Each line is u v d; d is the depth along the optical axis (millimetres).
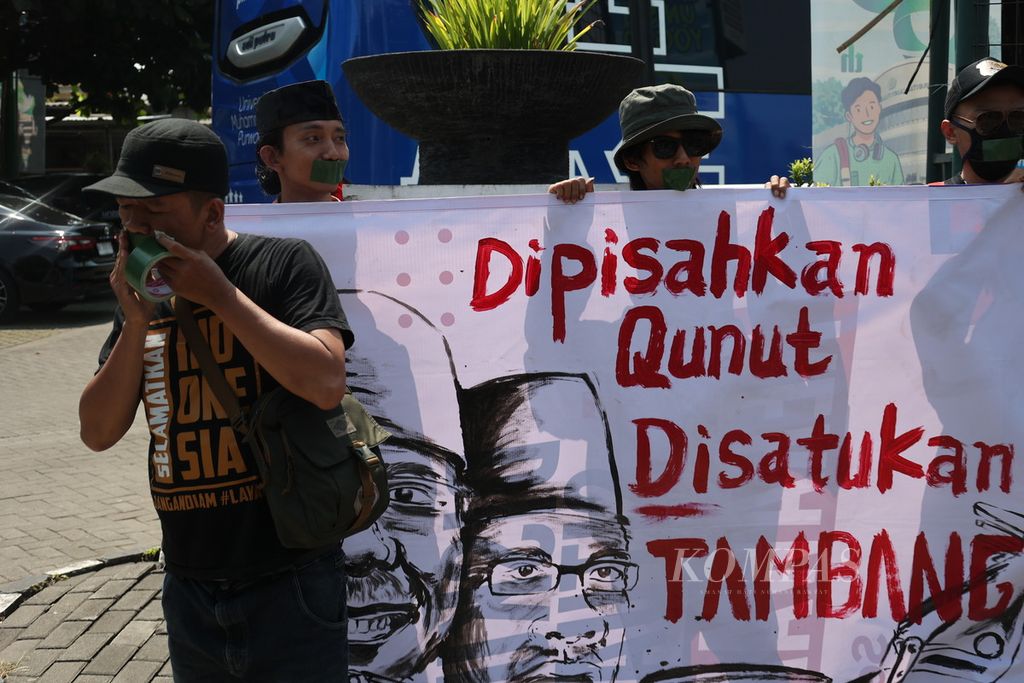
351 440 2102
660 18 6359
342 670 2186
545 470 2842
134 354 2066
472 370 2826
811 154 6844
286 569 2094
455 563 2816
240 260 2113
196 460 2080
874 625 2914
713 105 6605
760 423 2895
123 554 4918
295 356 1969
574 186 2836
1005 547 2920
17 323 12727
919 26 6391
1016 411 2924
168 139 1979
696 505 2875
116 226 13414
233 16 6562
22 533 5320
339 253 2793
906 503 2920
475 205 2824
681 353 2879
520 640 2830
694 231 2877
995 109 3039
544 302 2850
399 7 5797
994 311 2924
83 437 2215
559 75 3633
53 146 26000
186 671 2213
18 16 16516
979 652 2928
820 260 2908
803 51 6809
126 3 16031
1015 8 5086
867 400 2918
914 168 6492
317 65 5953
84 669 3783
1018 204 2910
